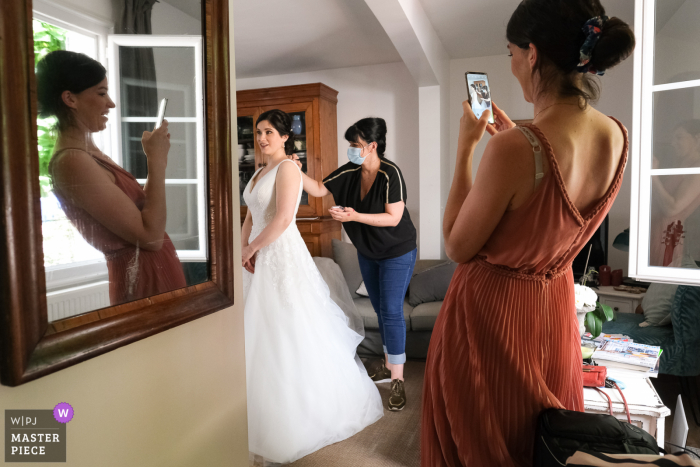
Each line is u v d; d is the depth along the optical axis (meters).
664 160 2.02
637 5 2.00
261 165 4.56
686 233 2.00
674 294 2.53
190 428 0.89
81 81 0.61
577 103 0.96
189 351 0.88
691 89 1.95
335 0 2.91
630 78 3.80
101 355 0.68
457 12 3.18
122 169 0.68
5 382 0.53
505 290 1.04
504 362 1.04
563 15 0.94
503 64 4.22
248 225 2.29
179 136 0.80
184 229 0.83
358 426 2.17
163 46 0.76
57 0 0.57
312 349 1.97
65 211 0.59
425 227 4.12
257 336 1.91
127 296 0.69
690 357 2.28
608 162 0.96
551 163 0.92
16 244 0.52
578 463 0.77
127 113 0.69
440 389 1.13
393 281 2.49
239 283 1.04
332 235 4.62
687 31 1.95
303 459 1.98
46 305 0.56
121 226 0.68
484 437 1.05
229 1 0.97
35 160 0.54
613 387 1.57
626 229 3.68
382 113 4.62
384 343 2.61
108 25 0.65
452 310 1.14
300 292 1.99
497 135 0.99
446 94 4.21
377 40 3.77
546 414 0.98
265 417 1.83
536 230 0.97
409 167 4.58
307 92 4.34
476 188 1.01
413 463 1.95
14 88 0.51
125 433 0.73
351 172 2.58
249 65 4.51
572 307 1.12
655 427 1.42
